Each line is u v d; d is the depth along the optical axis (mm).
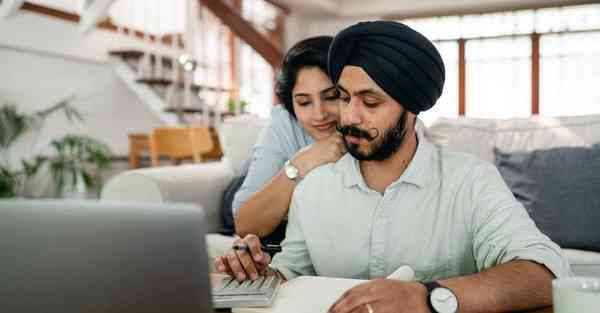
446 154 1140
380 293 719
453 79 7121
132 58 6219
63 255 487
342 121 1010
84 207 488
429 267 1088
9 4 4969
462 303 752
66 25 5613
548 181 2121
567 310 585
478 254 1026
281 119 1818
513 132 2469
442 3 6426
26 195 5395
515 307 789
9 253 494
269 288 851
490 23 6891
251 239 1006
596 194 2043
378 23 938
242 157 2602
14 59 5277
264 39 5504
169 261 482
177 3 6797
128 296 483
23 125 5137
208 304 494
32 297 492
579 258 1899
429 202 1088
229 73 6910
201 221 486
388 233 1100
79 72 5918
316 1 6156
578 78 6527
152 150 5184
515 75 6816
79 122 5938
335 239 1142
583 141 2332
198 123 6262
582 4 6246
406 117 993
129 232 481
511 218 985
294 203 1206
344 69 967
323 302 801
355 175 1127
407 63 929
